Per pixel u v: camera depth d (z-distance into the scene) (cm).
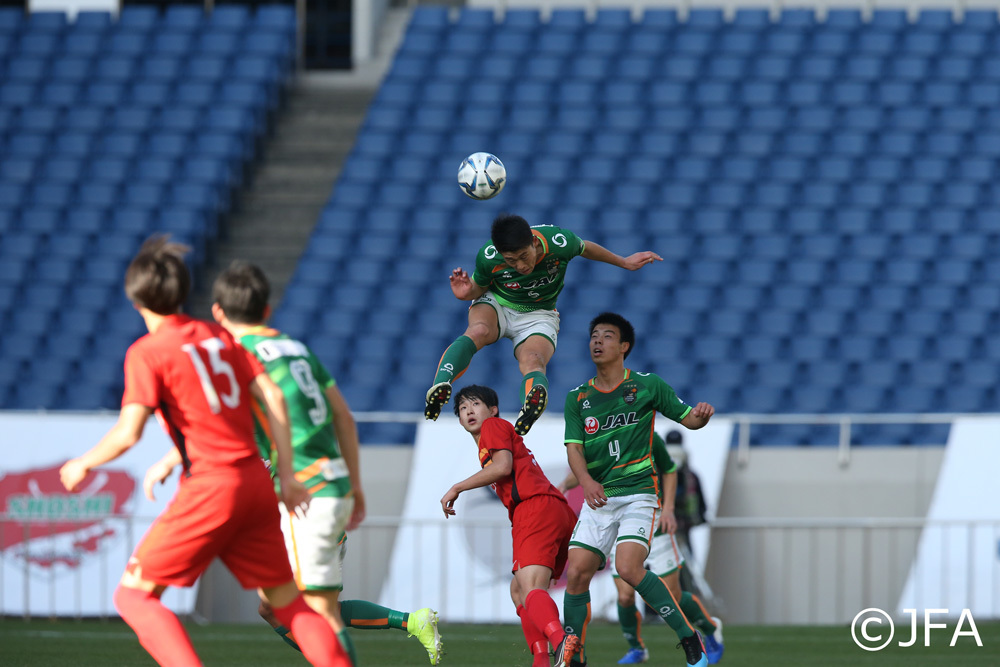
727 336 5066
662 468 2567
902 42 6525
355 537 4334
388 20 7325
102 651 2994
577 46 6712
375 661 2861
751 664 2814
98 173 6066
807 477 4347
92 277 5569
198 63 6681
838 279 5341
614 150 6100
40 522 4078
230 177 6150
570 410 2383
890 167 5856
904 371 4934
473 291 2322
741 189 5784
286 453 1639
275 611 1734
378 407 4888
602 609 3975
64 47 6800
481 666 2775
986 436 4231
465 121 6316
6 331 5381
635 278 5394
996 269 5341
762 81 6356
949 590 4056
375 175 6047
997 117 6091
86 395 5038
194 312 5575
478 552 4088
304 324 5275
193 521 1596
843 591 4206
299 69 6994
